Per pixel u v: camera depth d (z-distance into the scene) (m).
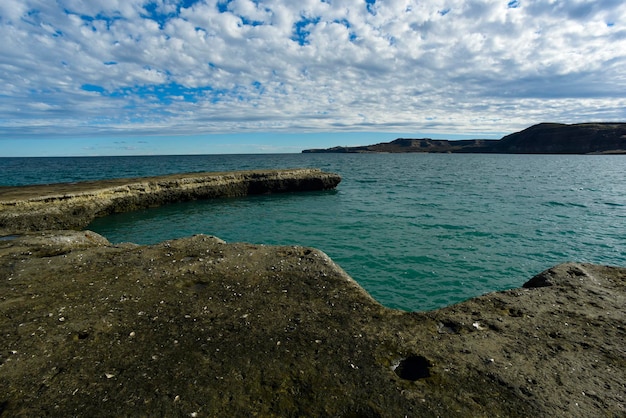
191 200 35.44
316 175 43.69
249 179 40.41
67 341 4.72
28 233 11.95
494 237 17.81
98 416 3.37
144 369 4.09
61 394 3.67
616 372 3.92
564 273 6.78
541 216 23.05
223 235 19.97
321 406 3.47
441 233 18.80
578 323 4.99
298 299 6.00
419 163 117.38
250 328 5.03
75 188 27.77
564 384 3.74
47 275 7.25
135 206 30.22
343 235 18.91
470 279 12.39
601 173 64.00
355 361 4.21
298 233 19.75
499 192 36.28
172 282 6.83
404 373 4.08
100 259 8.31
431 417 3.31
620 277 6.57
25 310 5.63
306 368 4.08
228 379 3.89
